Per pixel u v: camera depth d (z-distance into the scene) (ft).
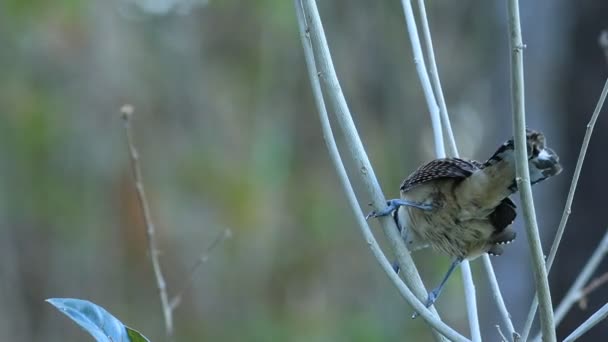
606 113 35.65
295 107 47.14
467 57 47.98
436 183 19.15
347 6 48.14
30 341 45.01
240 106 47.06
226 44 47.85
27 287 45.39
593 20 35.65
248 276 45.50
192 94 46.50
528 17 36.96
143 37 45.85
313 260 46.85
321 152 47.78
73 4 43.47
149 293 44.70
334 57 47.88
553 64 36.52
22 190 44.50
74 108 44.37
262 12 46.21
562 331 35.58
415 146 48.44
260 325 45.16
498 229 19.12
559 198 36.11
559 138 36.37
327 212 46.98
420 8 19.89
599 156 35.60
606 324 34.88
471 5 47.57
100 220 44.52
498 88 38.86
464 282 19.02
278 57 46.44
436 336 16.94
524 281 36.65
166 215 44.27
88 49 43.96
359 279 47.57
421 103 48.55
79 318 16.62
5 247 44.70
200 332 44.42
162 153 45.21
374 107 48.44
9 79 43.70
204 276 44.75
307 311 46.14
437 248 19.85
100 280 44.68
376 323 46.52
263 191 45.70
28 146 44.27
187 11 47.39
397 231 17.51
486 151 42.50
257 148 45.50
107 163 44.50
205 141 46.14
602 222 35.37
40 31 43.34
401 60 48.21
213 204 45.24
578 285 20.61
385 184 47.65
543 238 36.29
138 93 45.06
